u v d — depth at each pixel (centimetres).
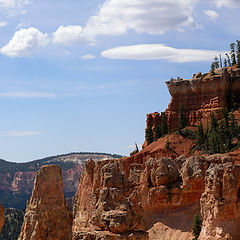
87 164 11594
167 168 10481
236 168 7962
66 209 7544
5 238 14475
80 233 7081
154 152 16900
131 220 6644
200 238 7981
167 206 10231
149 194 10388
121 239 6488
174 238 9731
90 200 10712
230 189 7838
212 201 7894
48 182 7381
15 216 16000
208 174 8238
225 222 7775
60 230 7325
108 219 6656
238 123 16575
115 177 10319
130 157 16862
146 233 6700
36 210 7288
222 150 15050
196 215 9444
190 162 10300
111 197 6906
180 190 10181
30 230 7231
